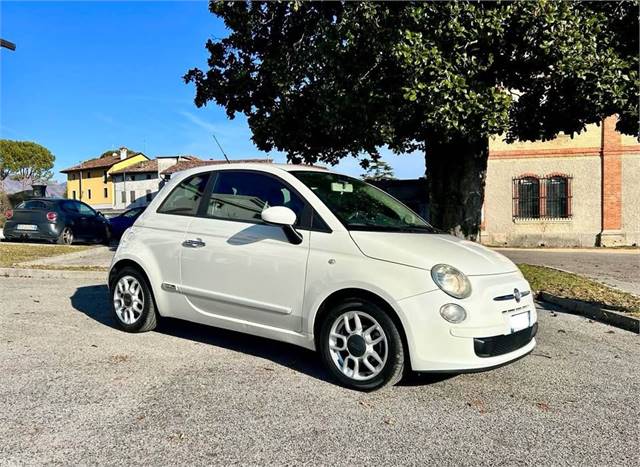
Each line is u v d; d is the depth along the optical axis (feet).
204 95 37.29
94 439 10.21
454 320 12.03
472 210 33.14
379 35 25.95
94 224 55.21
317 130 34.42
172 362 14.97
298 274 13.84
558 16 23.50
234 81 35.40
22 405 11.75
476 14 23.94
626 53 25.62
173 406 11.84
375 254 12.94
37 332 17.97
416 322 12.13
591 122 28.58
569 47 23.75
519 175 63.21
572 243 61.98
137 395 12.44
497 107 24.76
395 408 11.96
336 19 29.58
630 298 24.44
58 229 50.62
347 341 13.12
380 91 27.84
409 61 23.82
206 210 16.44
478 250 14.56
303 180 15.11
